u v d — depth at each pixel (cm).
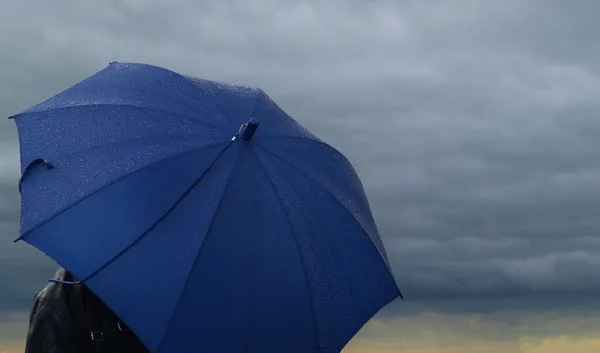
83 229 359
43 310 388
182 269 360
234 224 376
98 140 381
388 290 434
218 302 366
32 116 402
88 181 369
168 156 374
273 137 413
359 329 417
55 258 353
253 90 438
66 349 387
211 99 408
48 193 371
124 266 355
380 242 454
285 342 386
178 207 367
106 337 386
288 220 393
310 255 398
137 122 385
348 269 419
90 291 383
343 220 422
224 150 387
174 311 357
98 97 402
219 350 370
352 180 457
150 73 413
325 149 444
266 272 379
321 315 398
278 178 399
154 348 355
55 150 383
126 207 362
